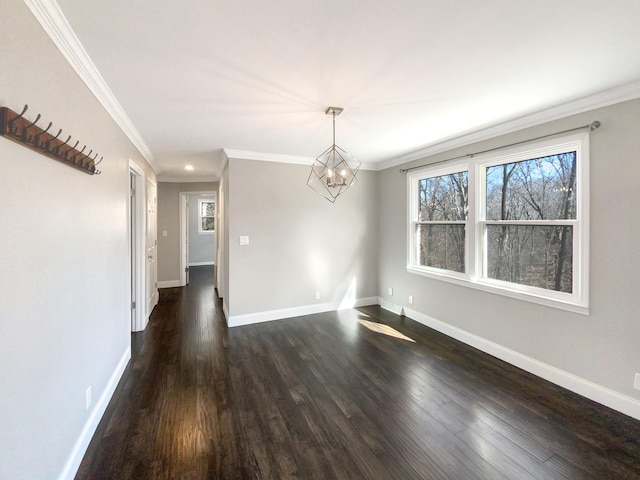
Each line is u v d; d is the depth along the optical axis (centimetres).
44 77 136
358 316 439
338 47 165
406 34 154
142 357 308
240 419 209
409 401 231
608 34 154
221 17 139
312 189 443
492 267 319
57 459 146
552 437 191
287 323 409
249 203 403
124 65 180
